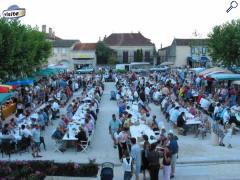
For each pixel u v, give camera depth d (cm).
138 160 1585
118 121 2289
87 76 6362
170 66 8575
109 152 2139
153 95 3859
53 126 2884
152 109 3559
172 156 1689
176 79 4969
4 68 3528
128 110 2780
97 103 3431
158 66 8750
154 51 9669
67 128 2281
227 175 1753
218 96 3591
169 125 2852
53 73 5297
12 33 3478
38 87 4034
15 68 3756
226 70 4203
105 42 9681
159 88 4091
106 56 9069
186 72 5906
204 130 2428
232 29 4181
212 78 4072
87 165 1753
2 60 3481
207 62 6944
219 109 2748
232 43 4134
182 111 2648
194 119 2539
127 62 9569
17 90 3666
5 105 3212
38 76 4662
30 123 2334
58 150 2161
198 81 4534
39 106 3503
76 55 8969
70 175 1731
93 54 9012
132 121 2345
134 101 3503
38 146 2078
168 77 5341
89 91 4094
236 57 4212
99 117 3244
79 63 9000
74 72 7212
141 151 1628
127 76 6112
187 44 8425
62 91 3938
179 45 8444
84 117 2577
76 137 2145
